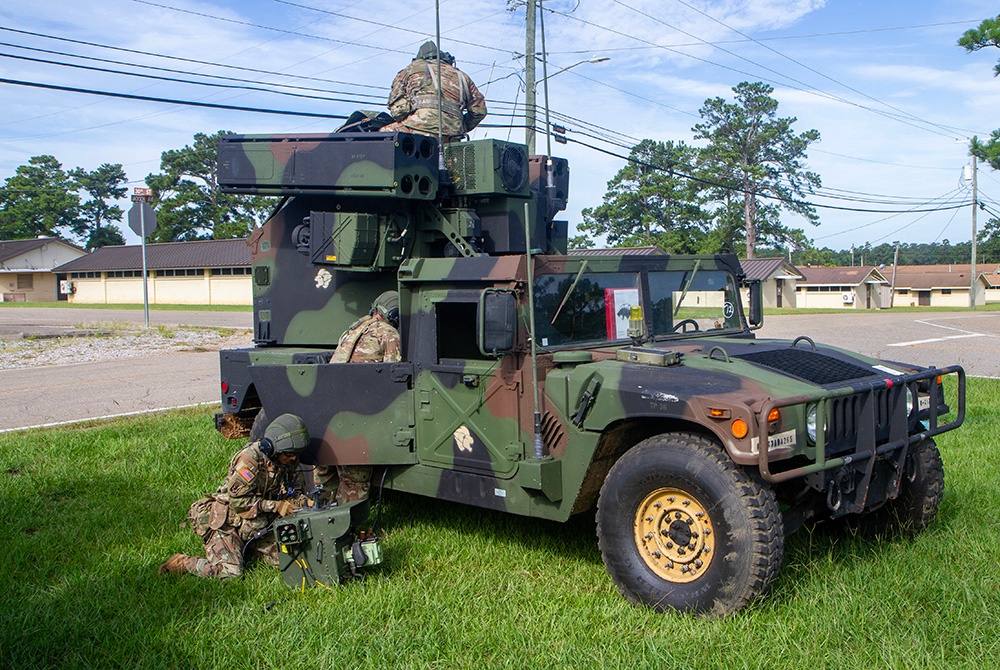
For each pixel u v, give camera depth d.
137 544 5.77
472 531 5.94
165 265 45.38
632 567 4.60
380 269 6.44
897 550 5.21
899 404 4.95
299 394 5.78
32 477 7.33
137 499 6.82
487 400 5.17
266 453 5.34
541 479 4.77
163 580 5.09
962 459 7.46
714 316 6.26
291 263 7.18
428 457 5.53
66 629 4.40
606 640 4.17
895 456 4.98
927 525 5.50
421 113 7.05
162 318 30.44
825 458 4.47
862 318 32.62
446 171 6.56
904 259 119.50
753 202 47.12
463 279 5.19
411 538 5.82
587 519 6.08
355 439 5.65
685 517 4.46
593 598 4.70
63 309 40.34
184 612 4.64
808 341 5.84
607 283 5.50
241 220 60.38
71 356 17.77
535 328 5.03
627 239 46.88
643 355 4.88
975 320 30.69
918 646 3.93
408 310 5.62
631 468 4.61
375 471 5.93
